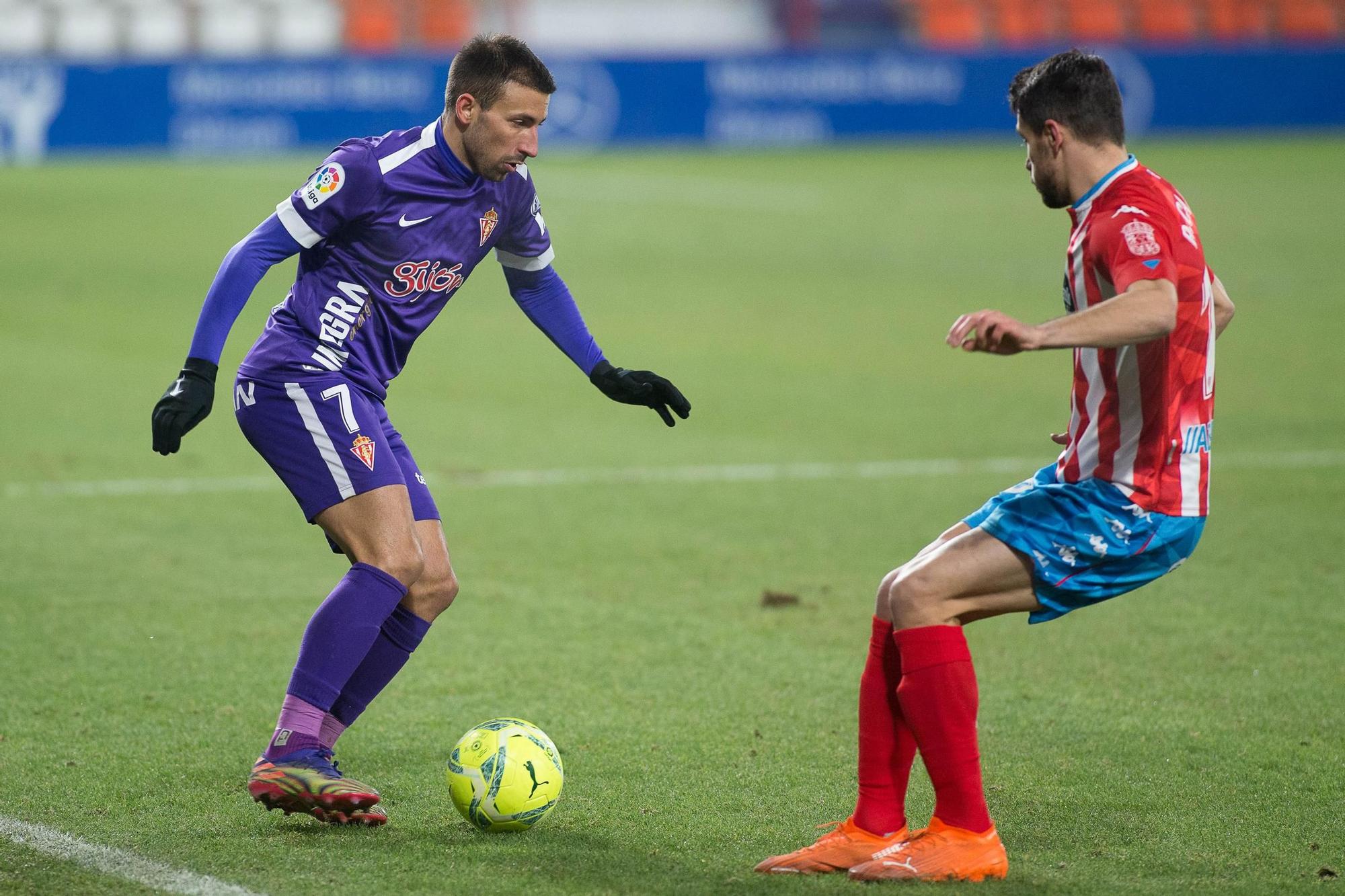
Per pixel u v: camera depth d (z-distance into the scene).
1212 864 13.47
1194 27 120.62
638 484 29.89
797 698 18.36
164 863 13.25
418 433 34.16
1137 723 17.48
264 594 22.70
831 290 56.06
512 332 47.84
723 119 109.50
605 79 107.25
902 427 35.03
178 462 31.38
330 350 14.63
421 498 15.32
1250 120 112.62
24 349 43.12
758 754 16.42
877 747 13.28
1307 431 34.41
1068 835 14.16
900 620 13.02
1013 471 30.94
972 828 13.10
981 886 12.91
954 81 111.75
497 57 14.20
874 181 90.38
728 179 91.19
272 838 13.89
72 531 26.05
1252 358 43.34
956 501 28.55
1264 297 53.97
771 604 22.41
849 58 109.94
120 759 16.08
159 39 110.12
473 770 13.98
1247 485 29.62
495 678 19.03
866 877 12.99
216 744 16.58
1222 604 22.34
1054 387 39.94
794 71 109.44
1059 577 12.98
